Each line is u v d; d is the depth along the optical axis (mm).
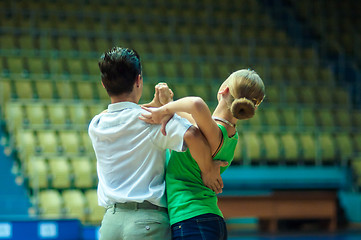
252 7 20469
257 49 18031
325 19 20594
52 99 13688
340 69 18391
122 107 3355
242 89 3252
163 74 15852
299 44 19172
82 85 14070
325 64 18359
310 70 17406
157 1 19500
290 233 12320
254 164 13789
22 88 13453
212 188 3324
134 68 3363
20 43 15586
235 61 17312
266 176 13227
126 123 3297
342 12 21062
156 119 3234
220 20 19172
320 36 20062
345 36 20031
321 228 13383
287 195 12805
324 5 21109
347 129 15461
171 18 18688
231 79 3324
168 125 3207
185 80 15977
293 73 17141
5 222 8461
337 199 13406
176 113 3441
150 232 3176
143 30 17891
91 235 8969
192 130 3182
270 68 16891
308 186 13492
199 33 18500
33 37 15828
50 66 14836
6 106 12656
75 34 16469
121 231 3217
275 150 13805
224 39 18250
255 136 13758
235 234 12102
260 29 19297
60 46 15953
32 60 14719
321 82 17203
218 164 3291
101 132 3357
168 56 16953
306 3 21078
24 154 11789
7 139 12414
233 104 3135
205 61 16969
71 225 8859
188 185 3268
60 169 11555
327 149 14336
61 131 12336
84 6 18172
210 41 18031
